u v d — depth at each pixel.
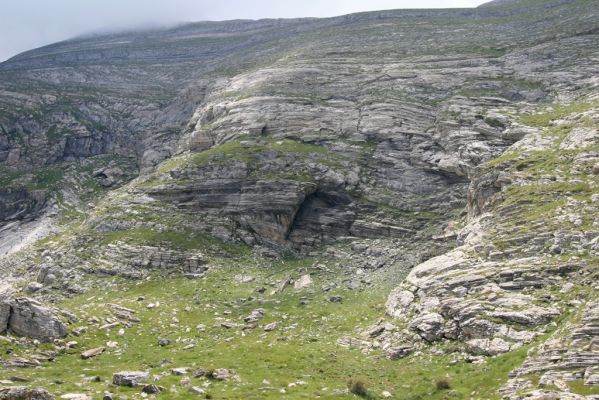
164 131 139.12
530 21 125.31
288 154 90.50
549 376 32.19
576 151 63.31
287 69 120.81
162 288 66.81
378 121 95.69
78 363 42.97
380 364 43.06
